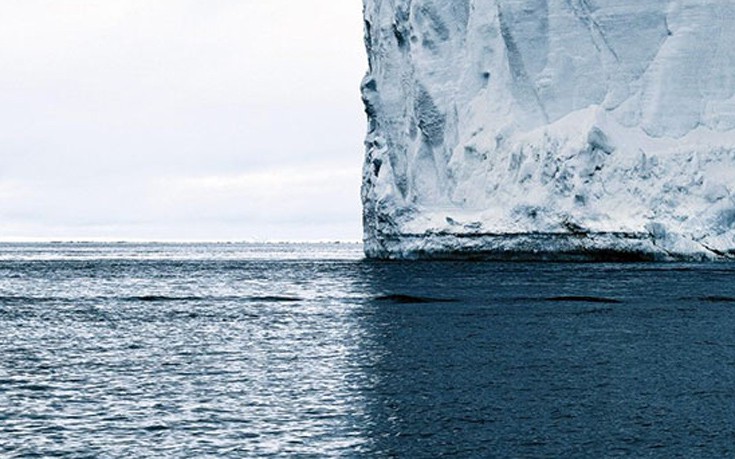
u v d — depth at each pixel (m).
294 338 54.41
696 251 112.00
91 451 28.98
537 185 115.69
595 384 38.34
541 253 115.38
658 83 122.44
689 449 28.55
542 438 29.86
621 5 125.62
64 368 44.25
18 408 34.84
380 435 30.44
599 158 114.44
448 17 128.88
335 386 38.59
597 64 124.94
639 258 113.31
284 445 29.44
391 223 123.62
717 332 54.41
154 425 32.12
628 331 55.00
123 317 68.56
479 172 121.38
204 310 73.44
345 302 77.44
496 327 57.19
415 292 82.25
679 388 37.44
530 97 125.44
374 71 137.12
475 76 126.69
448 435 30.31
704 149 116.56
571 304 70.12
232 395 37.03
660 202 113.06
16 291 97.06
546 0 126.88
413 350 48.25
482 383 38.75
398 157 131.25
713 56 122.75
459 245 117.94
